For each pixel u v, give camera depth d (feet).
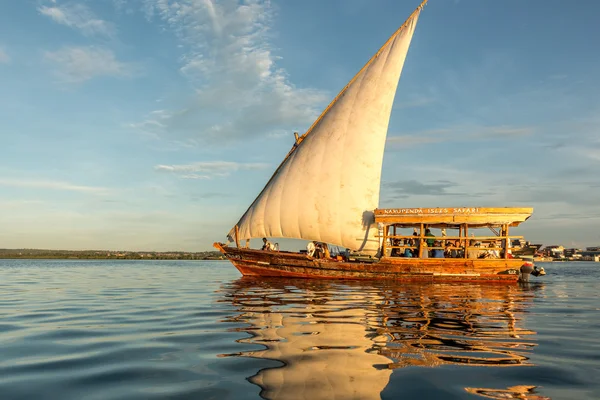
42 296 61.31
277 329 32.76
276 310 43.65
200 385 19.60
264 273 96.63
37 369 22.67
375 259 92.22
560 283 90.17
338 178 95.91
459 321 36.58
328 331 31.76
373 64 96.12
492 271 82.79
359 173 95.66
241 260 97.76
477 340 28.58
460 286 75.82
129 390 19.13
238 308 45.57
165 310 44.88
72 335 31.71
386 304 48.44
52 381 20.65
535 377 20.59
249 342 28.25
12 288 75.77
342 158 95.91
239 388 19.04
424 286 75.05
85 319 39.40
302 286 74.49
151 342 28.81
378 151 96.17
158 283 86.38
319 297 56.08
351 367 22.11
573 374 21.11
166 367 22.66
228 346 27.14
